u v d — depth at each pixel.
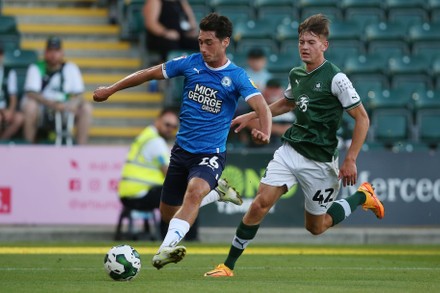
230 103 31.59
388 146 61.09
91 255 43.25
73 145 57.78
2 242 51.59
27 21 74.69
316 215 33.59
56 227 54.66
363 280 32.50
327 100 31.89
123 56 72.56
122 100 68.69
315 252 47.31
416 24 73.62
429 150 58.00
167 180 32.53
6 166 55.00
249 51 63.66
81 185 55.12
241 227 32.41
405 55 71.31
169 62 31.92
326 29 31.83
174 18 67.19
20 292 27.20
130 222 52.88
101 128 66.62
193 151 31.56
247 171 54.91
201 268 36.97
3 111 60.16
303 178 32.47
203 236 53.84
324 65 31.92
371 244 53.75
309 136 32.16
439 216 56.69
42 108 59.84
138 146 51.28
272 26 72.50
